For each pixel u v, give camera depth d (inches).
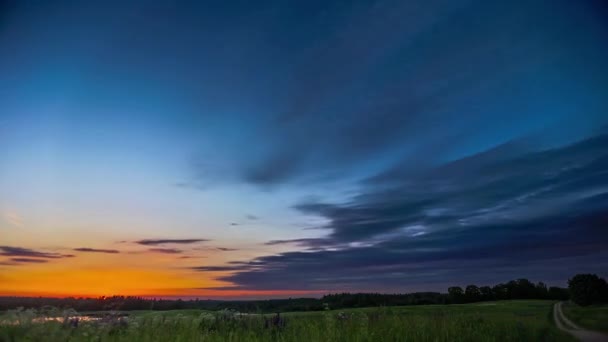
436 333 381.4
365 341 335.3
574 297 2437.3
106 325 302.7
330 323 374.3
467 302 3875.5
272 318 411.5
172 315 384.2
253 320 418.3
